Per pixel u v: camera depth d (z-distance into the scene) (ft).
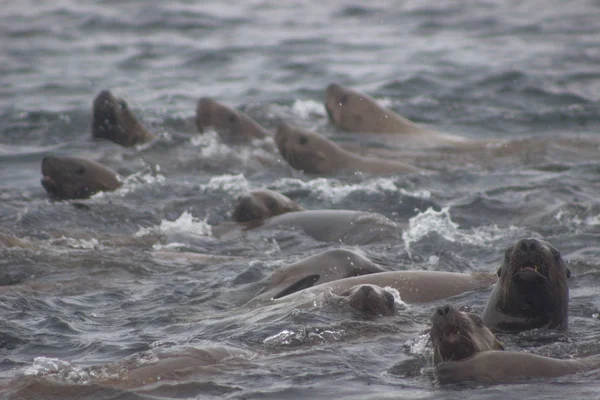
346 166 198.18
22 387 78.43
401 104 259.80
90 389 77.30
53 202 171.32
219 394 77.05
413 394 76.43
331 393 77.41
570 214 157.07
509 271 96.53
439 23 410.11
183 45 358.02
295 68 314.35
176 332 99.71
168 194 177.37
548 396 74.84
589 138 219.41
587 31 378.32
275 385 79.20
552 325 97.45
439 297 113.29
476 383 78.33
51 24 404.57
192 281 123.75
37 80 292.81
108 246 144.77
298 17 433.89
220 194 177.68
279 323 98.84
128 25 402.93
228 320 102.94
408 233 150.00
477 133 234.79
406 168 198.39
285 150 202.08
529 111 253.03
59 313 108.27
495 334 96.07
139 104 258.37
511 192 175.11
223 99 268.21
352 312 102.22
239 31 392.68
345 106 235.40
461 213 162.50
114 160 199.11
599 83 282.97
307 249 143.43
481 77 290.35
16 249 135.85
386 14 438.40
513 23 402.93
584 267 122.21
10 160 203.82
